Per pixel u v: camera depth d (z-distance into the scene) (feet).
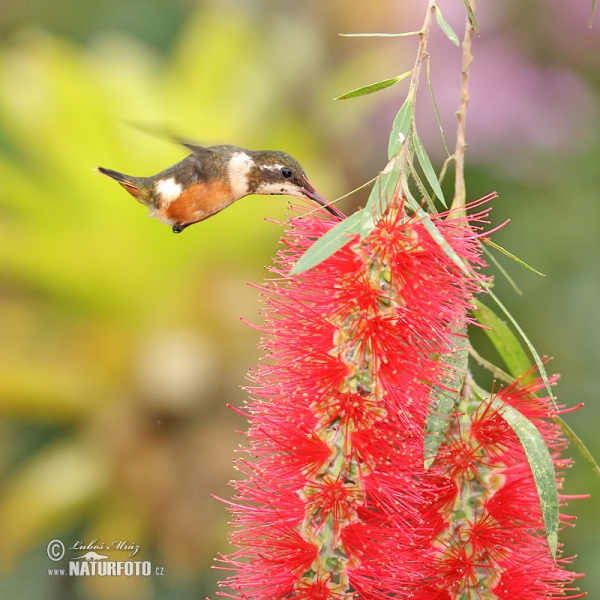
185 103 31.24
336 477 13.73
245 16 34.06
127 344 29.35
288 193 19.95
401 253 13.46
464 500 14.39
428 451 13.46
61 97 29.84
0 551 28.09
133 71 32.09
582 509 27.96
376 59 32.78
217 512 28.37
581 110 30.53
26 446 29.60
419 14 32.78
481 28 31.14
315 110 33.04
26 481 28.73
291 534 13.78
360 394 13.78
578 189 30.55
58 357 29.27
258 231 29.71
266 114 32.40
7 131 31.24
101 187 29.27
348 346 13.76
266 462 14.02
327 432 13.85
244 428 28.96
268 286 14.14
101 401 29.19
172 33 36.68
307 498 13.89
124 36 34.50
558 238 30.07
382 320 13.51
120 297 29.30
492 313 16.26
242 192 20.10
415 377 13.51
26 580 27.76
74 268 28.81
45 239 28.89
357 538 13.58
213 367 28.94
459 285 13.69
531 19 31.09
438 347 13.78
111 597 27.66
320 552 13.74
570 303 29.81
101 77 30.53
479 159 30.58
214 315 29.37
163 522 28.45
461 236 13.74
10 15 36.91
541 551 14.39
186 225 20.57
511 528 14.32
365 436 13.64
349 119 32.83
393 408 13.43
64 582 27.73
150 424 28.91
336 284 13.69
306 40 33.47
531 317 29.86
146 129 20.29
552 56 31.22
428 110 30.81
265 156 19.89
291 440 13.79
